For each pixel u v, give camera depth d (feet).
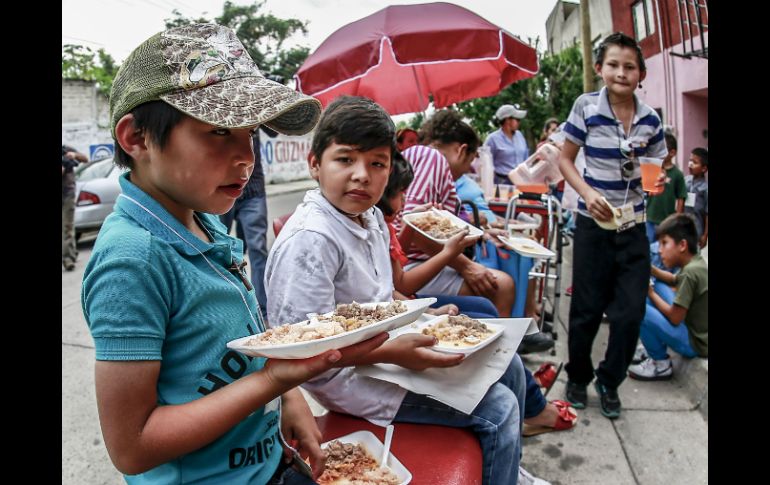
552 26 57.06
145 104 3.18
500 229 10.87
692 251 10.28
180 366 3.30
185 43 3.27
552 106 43.19
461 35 12.25
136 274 2.99
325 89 13.07
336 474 4.60
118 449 2.94
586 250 9.18
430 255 8.92
